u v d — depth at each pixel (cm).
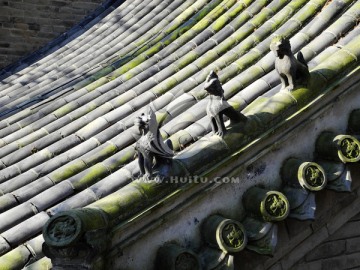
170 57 1738
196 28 1828
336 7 1338
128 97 1609
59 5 2972
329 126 1050
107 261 830
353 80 1059
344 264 1126
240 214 969
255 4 1698
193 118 1197
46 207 1141
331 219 1062
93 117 1581
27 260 987
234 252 893
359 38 1092
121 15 2564
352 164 1012
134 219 848
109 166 1214
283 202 940
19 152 1523
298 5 1509
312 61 1144
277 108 987
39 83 2173
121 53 2047
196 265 888
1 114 1909
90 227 779
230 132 951
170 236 903
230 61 1465
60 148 1459
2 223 1107
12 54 2900
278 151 1001
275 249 969
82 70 2070
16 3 2888
